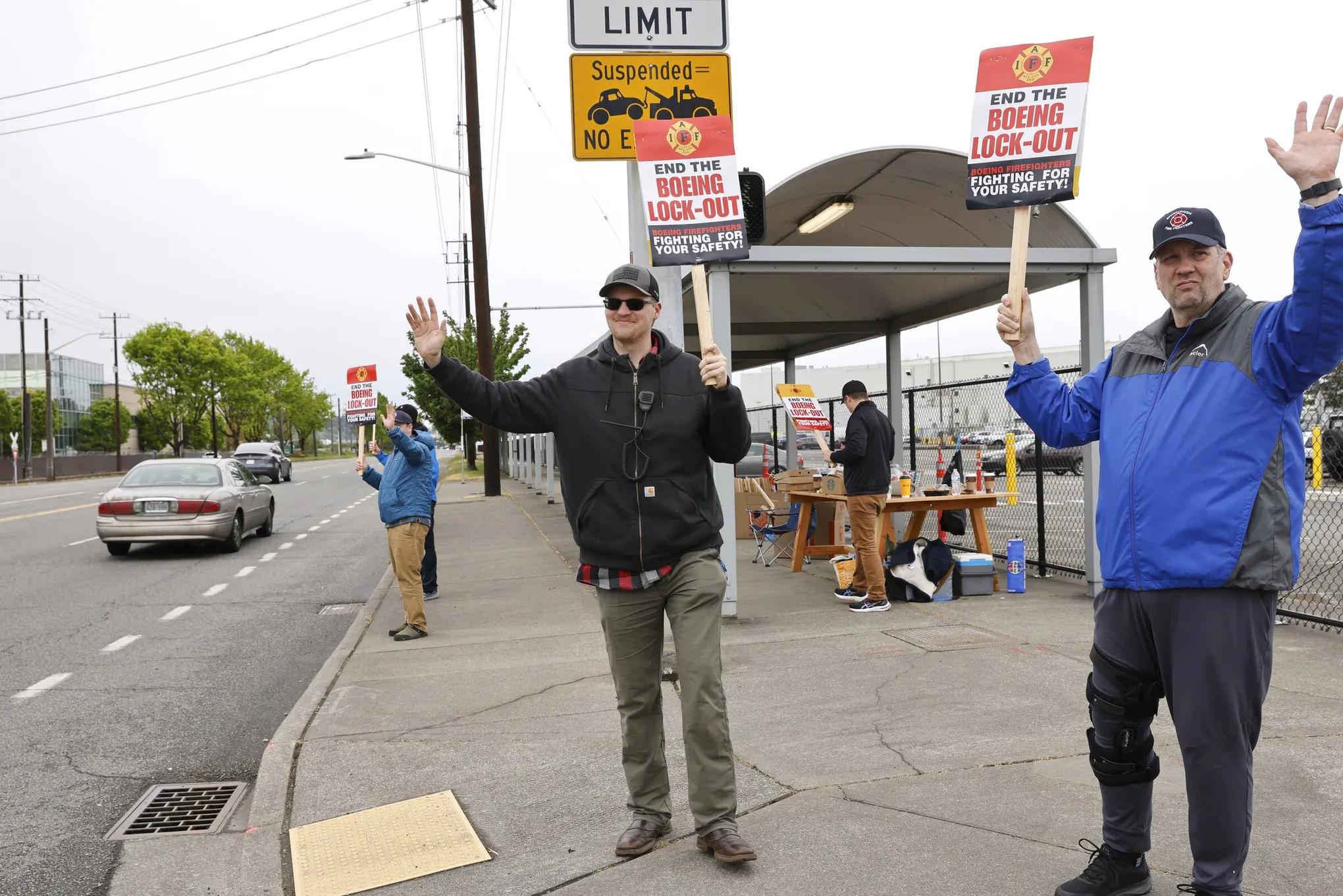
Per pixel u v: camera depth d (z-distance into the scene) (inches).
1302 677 216.2
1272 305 107.5
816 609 321.1
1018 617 295.1
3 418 3107.8
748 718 201.3
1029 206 139.7
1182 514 107.7
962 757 171.5
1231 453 106.8
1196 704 107.6
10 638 333.1
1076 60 140.8
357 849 146.9
